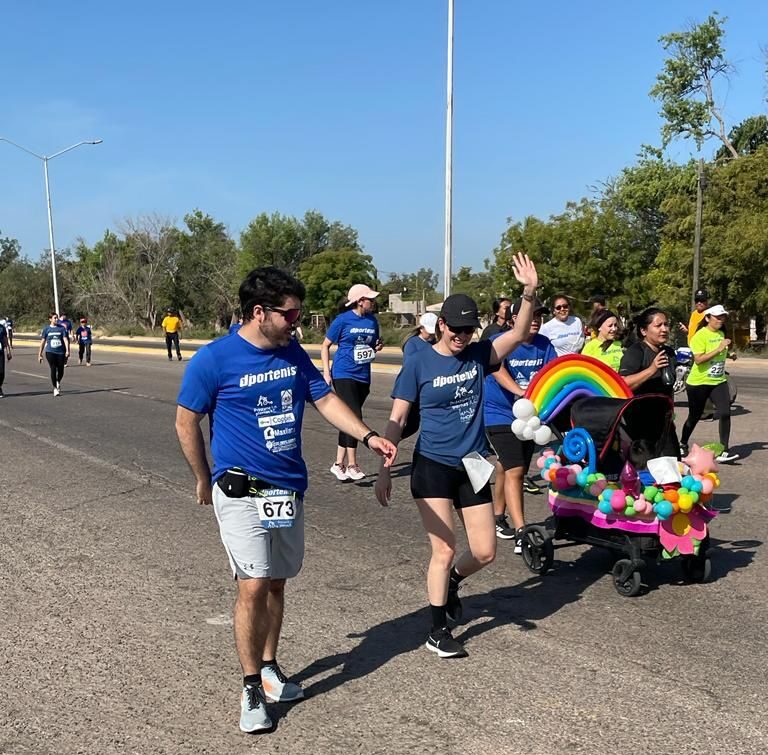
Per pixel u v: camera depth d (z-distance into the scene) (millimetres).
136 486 8469
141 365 27250
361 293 8547
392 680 3971
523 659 4180
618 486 5133
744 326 32219
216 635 4574
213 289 65688
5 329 17781
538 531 5469
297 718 3621
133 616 4867
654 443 5371
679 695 3748
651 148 44062
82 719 3635
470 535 4305
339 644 4414
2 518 7195
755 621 4633
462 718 3578
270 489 3531
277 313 3457
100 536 6613
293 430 3604
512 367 6414
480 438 4297
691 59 42406
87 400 16672
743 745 3312
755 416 12578
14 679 4043
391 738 3426
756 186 31844
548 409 5699
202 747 3387
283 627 4652
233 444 3518
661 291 33438
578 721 3525
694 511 5090
